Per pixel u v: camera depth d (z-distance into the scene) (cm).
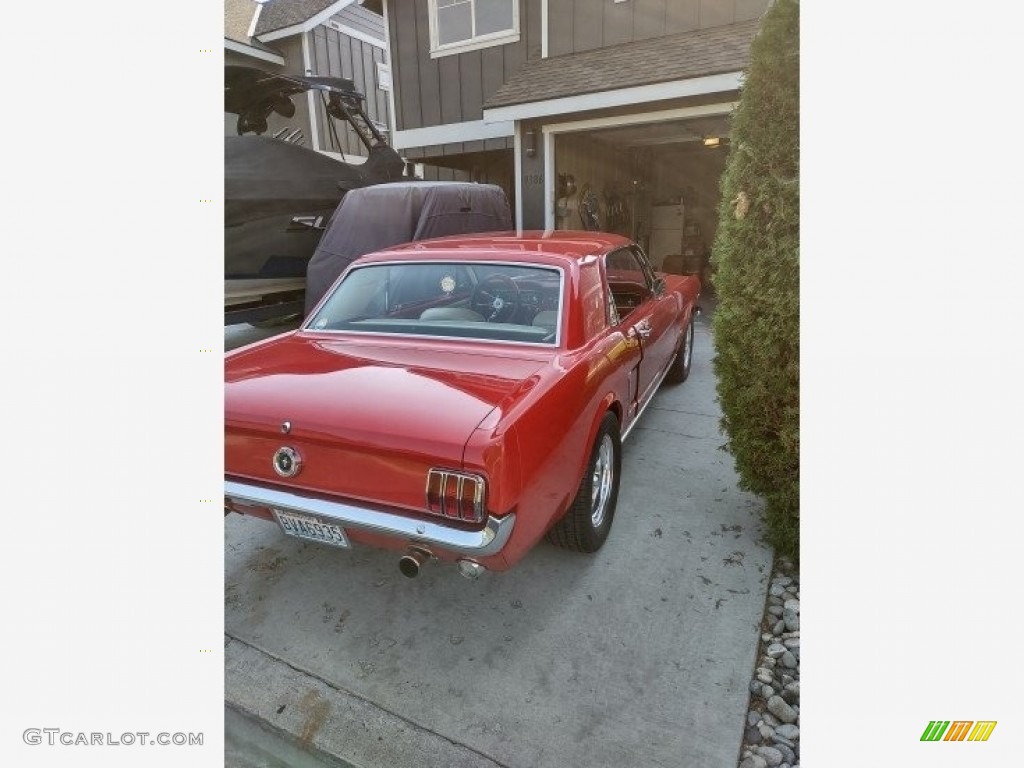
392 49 926
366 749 173
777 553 254
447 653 205
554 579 241
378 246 503
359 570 252
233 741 186
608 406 248
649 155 1073
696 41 677
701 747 169
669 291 419
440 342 245
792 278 211
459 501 164
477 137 888
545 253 265
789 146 206
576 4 765
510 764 166
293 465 184
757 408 237
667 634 211
